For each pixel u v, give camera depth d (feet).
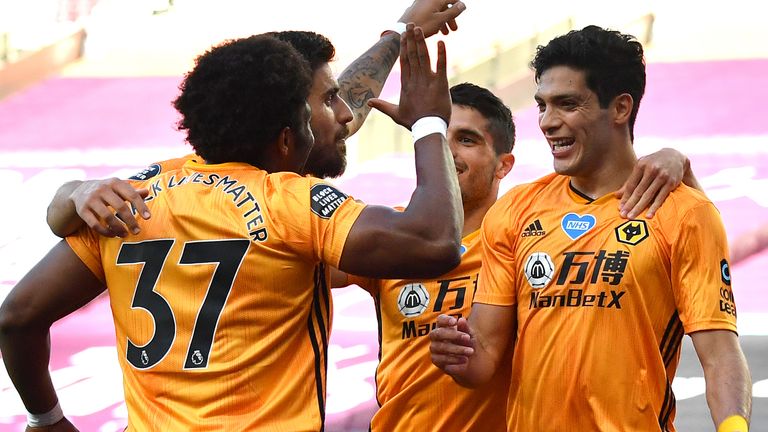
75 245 17.65
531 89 94.38
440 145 17.38
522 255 21.13
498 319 21.42
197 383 16.65
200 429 16.42
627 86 20.92
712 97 91.76
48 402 19.40
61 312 17.98
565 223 20.93
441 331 19.70
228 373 16.53
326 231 16.56
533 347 20.74
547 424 20.49
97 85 103.45
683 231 19.86
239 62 17.30
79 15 111.04
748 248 71.00
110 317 66.69
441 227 16.35
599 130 20.81
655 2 103.55
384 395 24.22
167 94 101.65
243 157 17.60
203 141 17.49
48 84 104.12
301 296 17.02
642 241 20.11
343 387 54.75
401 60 17.61
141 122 97.66
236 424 16.46
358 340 60.34
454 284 23.56
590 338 20.15
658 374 20.15
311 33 21.06
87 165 91.04
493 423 22.97
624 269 20.07
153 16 110.11
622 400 19.94
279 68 17.39
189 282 16.75
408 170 85.10
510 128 25.27
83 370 59.21
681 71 95.71
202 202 16.93
